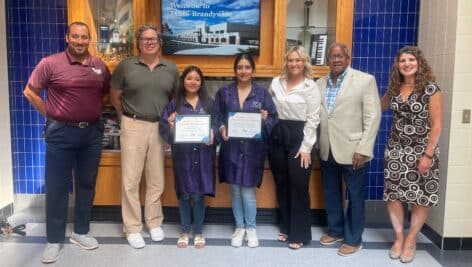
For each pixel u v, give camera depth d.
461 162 3.35
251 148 3.30
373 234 3.77
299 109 3.22
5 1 4.02
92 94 3.14
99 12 3.87
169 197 3.89
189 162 3.32
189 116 3.29
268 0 3.88
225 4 3.85
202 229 3.76
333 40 3.78
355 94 3.18
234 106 3.28
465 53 3.26
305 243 3.48
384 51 4.03
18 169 4.25
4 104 4.04
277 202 3.71
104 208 3.94
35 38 4.08
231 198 3.79
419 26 3.94
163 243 3.50
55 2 4.05
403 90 3.12
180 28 3.88
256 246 3.45
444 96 3.43
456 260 3.26
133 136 3.38
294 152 3.27
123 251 3.35
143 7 3.68
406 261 3.21
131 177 3.41
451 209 3.39
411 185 3.14
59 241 3.24
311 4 3.93
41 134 4.21
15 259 3.19
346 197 3.69
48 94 3.10
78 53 3.04
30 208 4.27
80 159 3.29
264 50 3.94
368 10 3.98
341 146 3.24
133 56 3.56
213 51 3.91
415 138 3.10
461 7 3.22
